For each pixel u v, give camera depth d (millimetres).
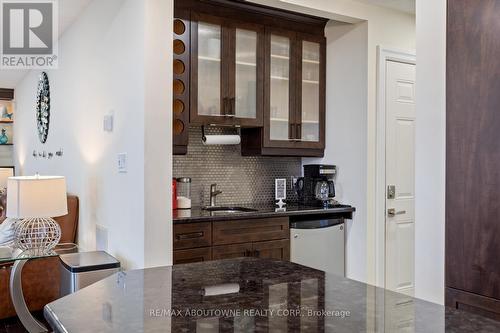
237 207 3779
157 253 2768
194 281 1271
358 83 3717
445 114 2047
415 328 925
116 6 3215
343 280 1299
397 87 3828
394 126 3814
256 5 3535
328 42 3969
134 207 2885
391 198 3797
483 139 1857
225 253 3148
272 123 3721
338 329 908
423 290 2160
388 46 3734
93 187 3762
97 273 2945
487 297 1845
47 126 5496
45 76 5547
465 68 1922
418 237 2188
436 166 2113
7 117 7891
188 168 3713
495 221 1815
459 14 1944
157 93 2766
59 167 4953
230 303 1067
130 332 872
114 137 3260
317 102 3959
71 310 1005
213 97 3438
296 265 1497
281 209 3605
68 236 4125
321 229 3635
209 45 3416
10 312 3400
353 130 3756
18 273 2838
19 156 7336
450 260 1992
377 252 3697
